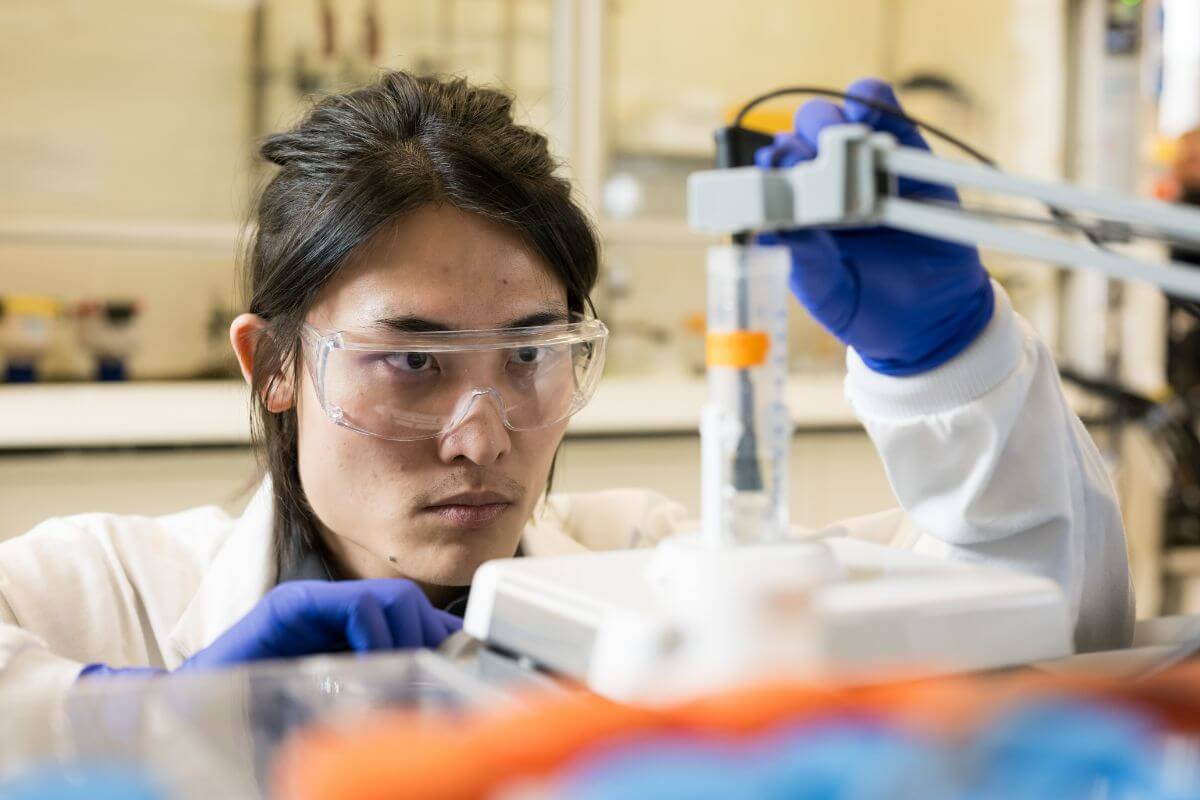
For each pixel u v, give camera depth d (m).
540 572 0.73
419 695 0.59
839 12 4.18
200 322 3.61
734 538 0.69
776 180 0.65
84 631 1.31
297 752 0.50
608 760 0.45
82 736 0.53
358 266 1.09
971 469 0.95
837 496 3.28
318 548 1.30
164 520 1.49
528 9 3.83
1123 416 3.51
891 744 0.45
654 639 0.59
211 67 3.61
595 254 1.24
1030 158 3.95
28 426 2.65
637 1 3.92
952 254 0.83
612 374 3.92
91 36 3.49
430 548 1.12
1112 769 0.44
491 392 1.09
